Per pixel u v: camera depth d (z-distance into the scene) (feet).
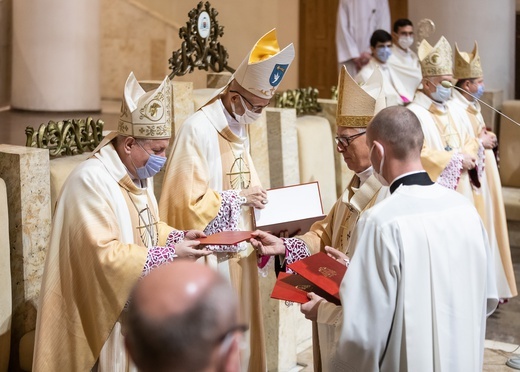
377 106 9.76
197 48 13.84
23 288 10.71
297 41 32.60
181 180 10.75
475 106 17.47
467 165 15.80
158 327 3.72
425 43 16.81
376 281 7.55
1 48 25.82
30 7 25.23
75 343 9.29
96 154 9.55
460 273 7.84
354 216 9.66
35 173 10.68
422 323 7.64
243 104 10.96
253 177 11.46
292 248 10.14
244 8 30.45
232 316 3.80
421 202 7.82
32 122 23.21
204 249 9.66
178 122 12.55
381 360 7.80
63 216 9.25
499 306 17.94
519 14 27.68
